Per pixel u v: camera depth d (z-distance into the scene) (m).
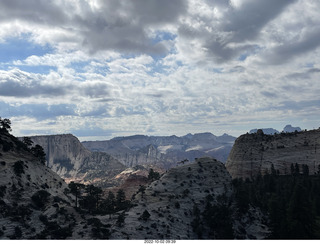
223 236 103.75
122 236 90.62
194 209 118.75
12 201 100.44
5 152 130.88
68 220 101.44
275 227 101.06
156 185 142.00
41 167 146.00
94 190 124.00
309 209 100.75
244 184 167.50
